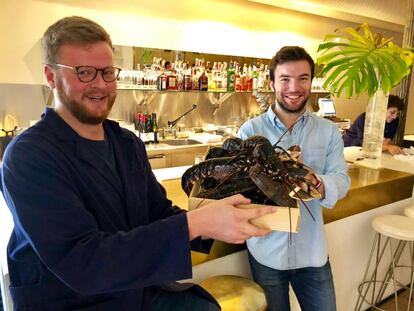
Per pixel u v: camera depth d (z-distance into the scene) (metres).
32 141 0.78
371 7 4.84
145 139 3.77
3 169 0.76
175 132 4.16
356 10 4.71
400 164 2.43
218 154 1.09
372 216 2.15
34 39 3.27
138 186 0.98
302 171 0.95
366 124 2.50
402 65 2.13
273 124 1.49
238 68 4.49
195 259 1.46
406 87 3.27
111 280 0.71
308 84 1.39
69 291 0.82
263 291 1.38
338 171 1.44
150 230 0.75
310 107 5.35
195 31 4.16
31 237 0.71
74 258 0.70
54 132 0.83
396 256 2.37
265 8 4.66
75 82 0.81
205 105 4.48
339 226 1.99
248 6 4.51
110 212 0.87
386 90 2.23
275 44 4.87
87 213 0.77
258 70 4.62
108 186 0.89
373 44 2.15
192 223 0.77
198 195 0.96
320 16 5.23
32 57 3.30
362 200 1.95
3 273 1.14
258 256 1.48
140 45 3.81
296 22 5.02
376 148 2.49
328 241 1.95
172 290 1.10
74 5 3.40
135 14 3.73
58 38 0.80
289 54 1.37
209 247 1.02
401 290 2.54
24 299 0.81
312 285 1.48
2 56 3.17
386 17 5.11
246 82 4.43
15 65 3.24
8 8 3.11
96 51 0.81
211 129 4.46
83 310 0.83
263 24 4.70
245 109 4.81
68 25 0.81
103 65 0.82
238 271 1.67
